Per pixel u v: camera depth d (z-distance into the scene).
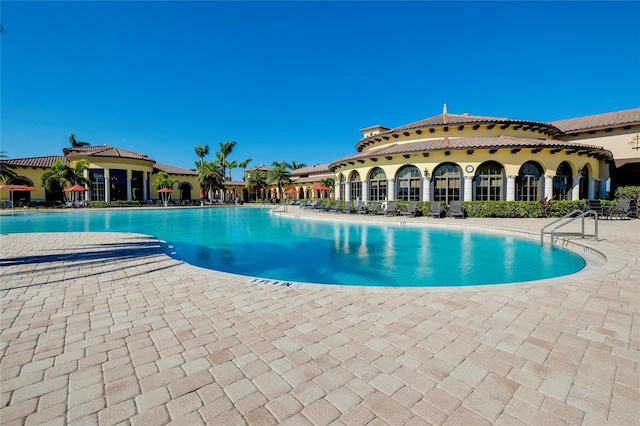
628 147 22.72
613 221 15.53
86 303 4.61
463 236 12.78
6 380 2.71
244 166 59.50
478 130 22.94
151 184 42.56
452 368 2.88
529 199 19.69
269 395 2.51
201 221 21.17
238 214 27.89
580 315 4.04
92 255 8.23
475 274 7.62
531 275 7.49
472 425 2.19
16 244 9.98
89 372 2.84
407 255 9.67
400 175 21.98
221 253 10.25
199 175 47.25
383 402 2.43
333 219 18.52
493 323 3.82
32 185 38.19
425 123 25.38
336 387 2.61
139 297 4.87
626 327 3.69
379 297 4.80
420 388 2.59
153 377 2.76
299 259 9.30
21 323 3.91
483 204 18.33
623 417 2.24
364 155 22.56
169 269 6.67
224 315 4.14
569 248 9.53
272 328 3.74
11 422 2.21
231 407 2.38
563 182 20.55
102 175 37.25
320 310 4.29
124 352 3.20
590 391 2.53
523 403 2.40
